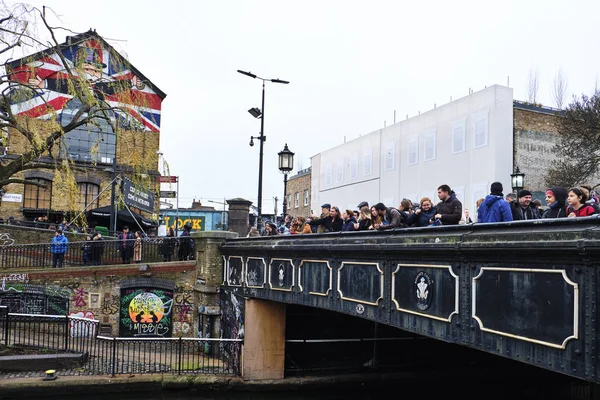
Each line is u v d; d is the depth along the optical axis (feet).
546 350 16.89
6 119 46.55
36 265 60.95
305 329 47.93
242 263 47.78
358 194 110.22
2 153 81.76
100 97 63.72
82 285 57.26
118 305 57.36
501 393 48.49
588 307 15.24
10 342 47.14
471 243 19.92
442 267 22.25
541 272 17.07
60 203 86.94
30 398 40.09
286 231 53.52
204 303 54.54
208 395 43.75
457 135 81.92
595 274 15.02
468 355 50.72
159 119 96.43
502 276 18.89
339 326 48.73
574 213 19.98
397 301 25.62
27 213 84.99
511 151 75.36
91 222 88.48
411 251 23.86
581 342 15.48
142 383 42.50
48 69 80.59
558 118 80.33
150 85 95.04
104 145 91.35
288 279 38.24
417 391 47.78
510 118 75.77
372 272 27.81
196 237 56.34
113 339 43.45
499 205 22.41
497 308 19.04
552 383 48.32
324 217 37.91
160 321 57.77
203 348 53.83
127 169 89.81
